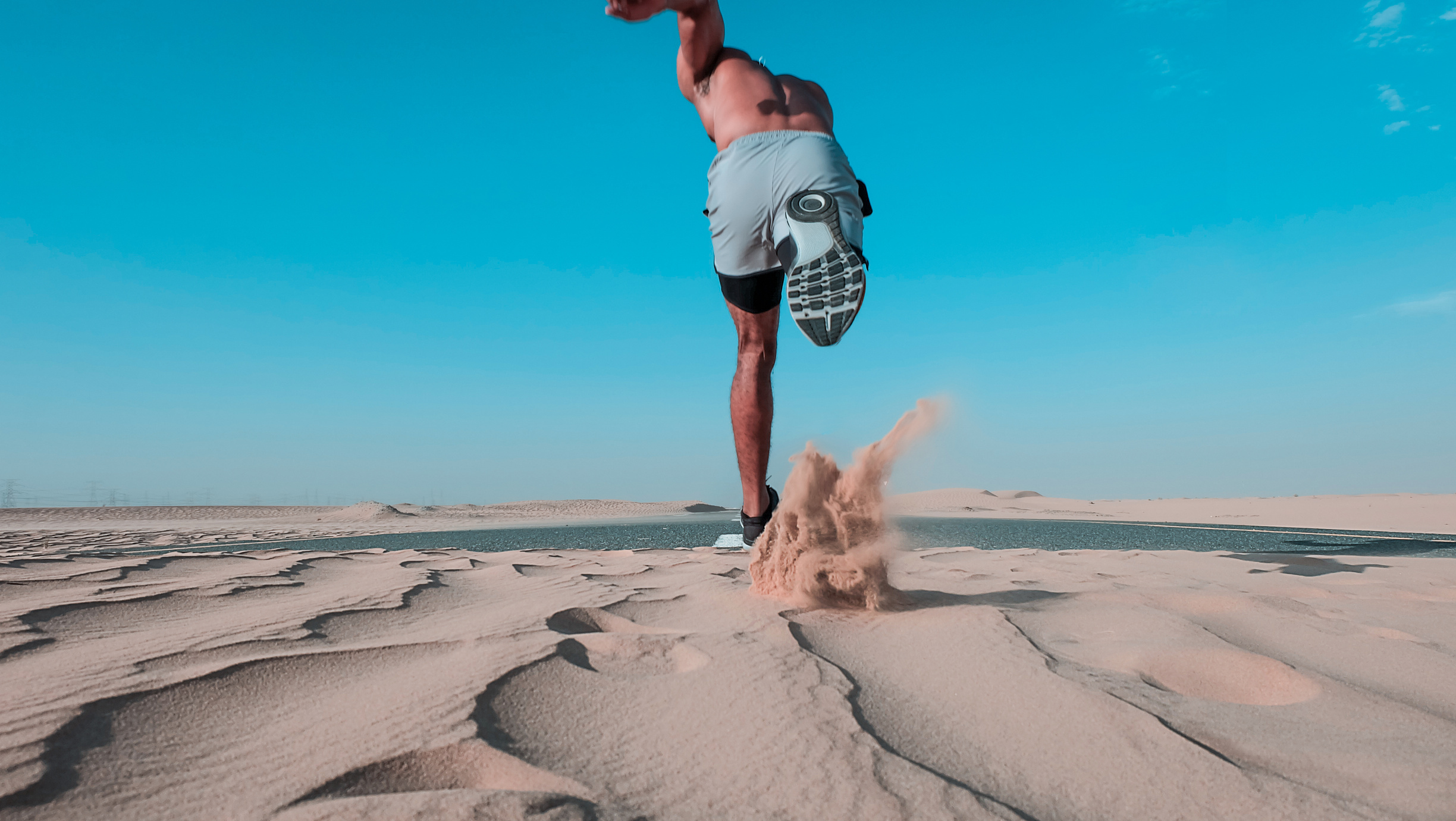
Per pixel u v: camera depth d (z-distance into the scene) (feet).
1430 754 3.65
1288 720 4.18
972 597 8.30
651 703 4.44
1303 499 76.84
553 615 6.84
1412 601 8.00
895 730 4.06
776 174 7.49
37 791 3.10
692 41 8.08
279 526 54.29
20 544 23.80
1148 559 13.74
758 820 2.96
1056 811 3.12
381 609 7.34
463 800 2.99
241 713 4.20
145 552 19.19
